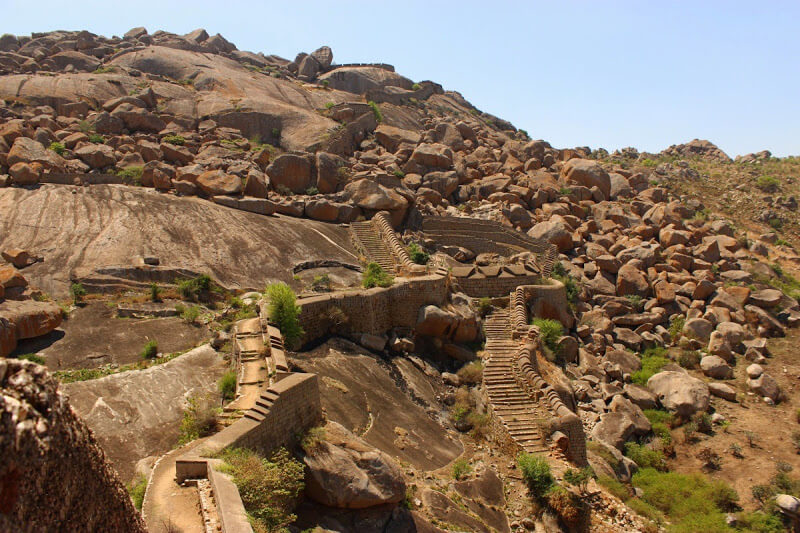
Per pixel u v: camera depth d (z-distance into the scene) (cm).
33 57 7312
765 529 2542
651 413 3466
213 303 3244
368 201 4803
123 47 8325
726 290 4756
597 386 3534
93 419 2014
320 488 1705
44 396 734
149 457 1789
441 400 2912
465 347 3409
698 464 3116
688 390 3541
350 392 2562
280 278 3650
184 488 1407
